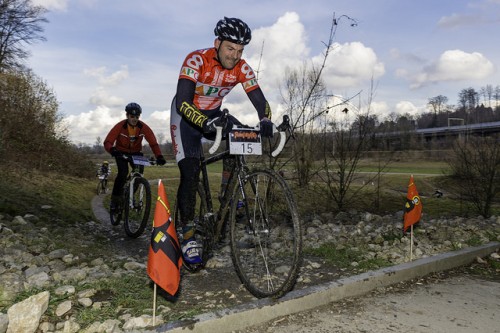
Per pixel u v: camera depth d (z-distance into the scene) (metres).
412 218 3.57
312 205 7.05
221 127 2.36
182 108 2.58
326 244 4.15
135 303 2.44
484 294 2.86
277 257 3.60
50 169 14.14
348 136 6.87
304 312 2.48
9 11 24.80
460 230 4.84
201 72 2.78
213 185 3.50
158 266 2.15
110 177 19.92
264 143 5.78
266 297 2.46
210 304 2.48
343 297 2.72
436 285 3.07
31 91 16.11
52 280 2.84
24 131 14.20
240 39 2.66
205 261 3.11
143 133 5.59
